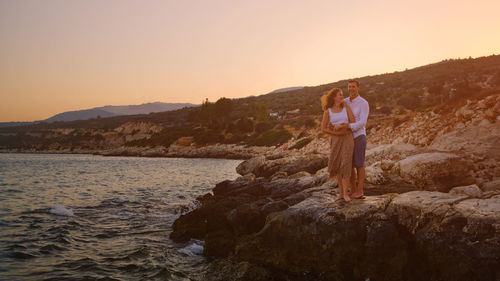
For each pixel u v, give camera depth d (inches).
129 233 421.7
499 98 545.6
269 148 2886.3
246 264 282.0
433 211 243.4
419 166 381.4
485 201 244.2
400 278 243.9
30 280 259.8
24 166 1961.1
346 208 270.8
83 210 564.4
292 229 284.2
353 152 279.9
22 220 465.7
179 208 583.2
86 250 344.2
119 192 809.5
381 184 394.3
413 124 780.0
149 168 1761.8
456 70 5196.9
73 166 1973.4
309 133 2689.5
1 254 316.5
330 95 275.1
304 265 277.1
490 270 211.0
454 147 501.7
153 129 5551.2
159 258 323.3
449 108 719.1
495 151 454.9
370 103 3809.1
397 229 254.2
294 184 477.7
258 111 4005.9
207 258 330.0
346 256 260.5
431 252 234.5
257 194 514.3
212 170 1601.9
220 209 419.8
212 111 4340.6
